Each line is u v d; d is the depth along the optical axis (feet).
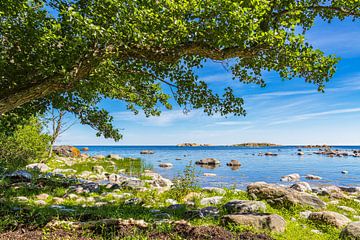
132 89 39.63
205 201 39.17
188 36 24.82
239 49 25.70
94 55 23.36
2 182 43.73
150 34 23.15
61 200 37.14
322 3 31.58
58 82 23.67
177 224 25.57
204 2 22.86
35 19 23.94
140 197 41.39
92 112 40.98
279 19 28.55
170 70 33.01
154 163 147.74
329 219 31.55
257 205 32.48
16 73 25.89
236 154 272.10
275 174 102.06
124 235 23.21
